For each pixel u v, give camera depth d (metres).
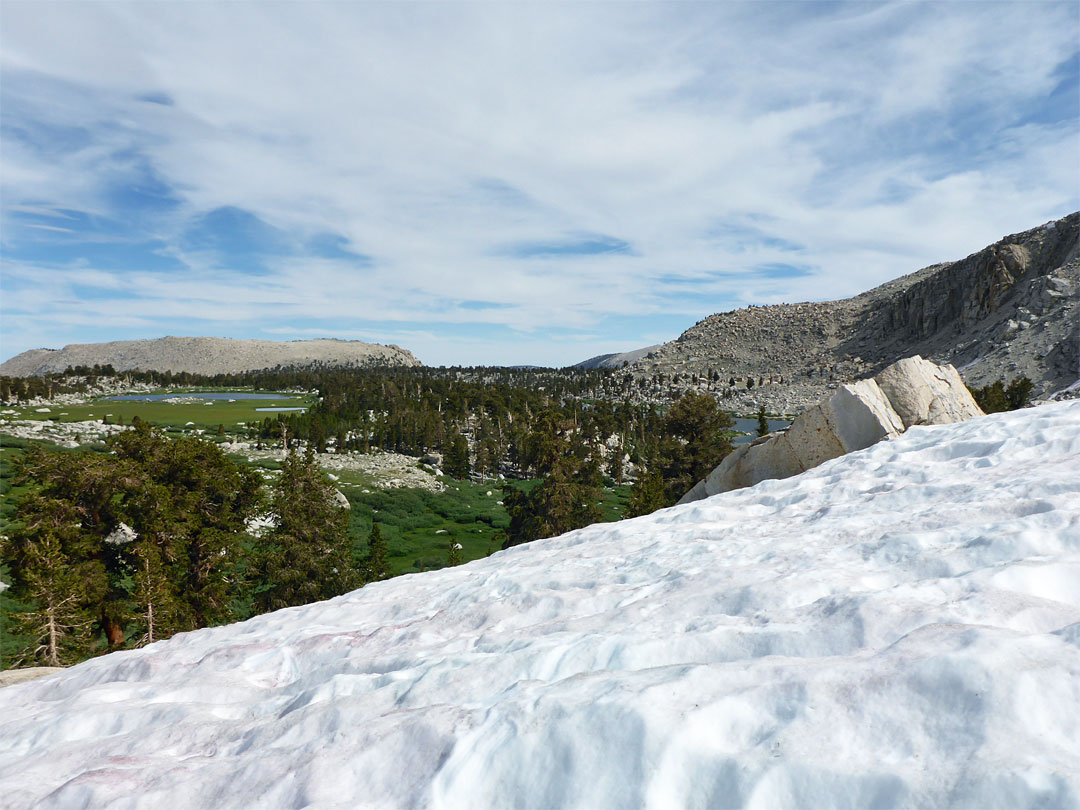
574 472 39.44
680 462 42.66
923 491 6.23
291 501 29.11
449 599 6.66
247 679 5.14
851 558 4.49
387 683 3.85
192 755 3.48
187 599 24.66
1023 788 1.68
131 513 23.70
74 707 4.89
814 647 2.97
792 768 1.96
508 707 2.69
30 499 21.94
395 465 82.06
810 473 9.92
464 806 2.29
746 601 3.87
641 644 3.34
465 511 57.72
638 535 7.77
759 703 2.38
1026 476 5.76
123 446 24.80
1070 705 2.00
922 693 2.19
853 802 1.84
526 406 150.00
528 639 4.07
